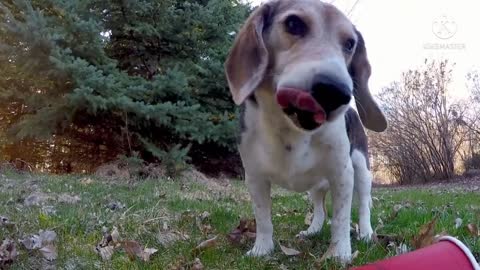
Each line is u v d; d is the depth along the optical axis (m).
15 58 1.37
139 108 1.38
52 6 1.45
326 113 0.37
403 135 2.62
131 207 0.73
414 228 0.64
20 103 1.57
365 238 0.58
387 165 2.75
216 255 0.51
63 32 1.36
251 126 0.48
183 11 1.54
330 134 0.46
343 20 0.42
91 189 1.00
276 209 0.91
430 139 2.55
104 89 1.35
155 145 1.55
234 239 0.58
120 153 1.54
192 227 0.65
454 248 0.32
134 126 1.50
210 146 1.68
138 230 0.60
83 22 1.35
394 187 2.31
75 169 1.72
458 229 0.62
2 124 1.64
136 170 1.39
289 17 0.41
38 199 0.81
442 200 1.17
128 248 0.52
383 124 0.51
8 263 0.46
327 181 0.52
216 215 0.74
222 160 1.75
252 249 0.53
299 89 0.36
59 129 1.52
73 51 1.40
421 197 1.28
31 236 0.53
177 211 0.78
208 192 1.17
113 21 1.49
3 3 1.50
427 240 0.51
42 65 1.35
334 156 0.47
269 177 0.51
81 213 0.67
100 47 1.40
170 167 1.44
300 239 0.61
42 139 1.48
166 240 0.57
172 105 1.41
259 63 0.42
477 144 2.53
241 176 1.78
